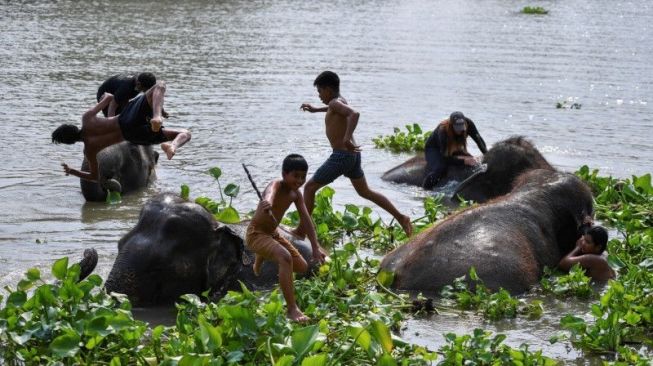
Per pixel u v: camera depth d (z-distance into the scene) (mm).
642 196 24266
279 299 15430
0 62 44156
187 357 13062
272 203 16391
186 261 16891
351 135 20422
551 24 68438
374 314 15656
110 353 14141
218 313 14523
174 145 18500
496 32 62875
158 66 44688
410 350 14562
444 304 17281
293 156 16828
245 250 18609
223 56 48344
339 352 14125
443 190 26406
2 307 16375
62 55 46719
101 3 70438
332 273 17859
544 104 38719
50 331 14320
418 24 66500
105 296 15781
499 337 14570
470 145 32000
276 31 59250
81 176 20328
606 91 42000
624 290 16781
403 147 31375
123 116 19703
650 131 34250
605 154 30578
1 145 29359
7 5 66875
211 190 25234
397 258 18797
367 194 21172
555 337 15211
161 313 16656
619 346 15234
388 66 46875
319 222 21875
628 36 61938
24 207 23469
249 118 34281
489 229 18891
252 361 13531
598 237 19188
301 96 38625
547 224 19969
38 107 34719
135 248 16844
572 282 18078
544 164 24953
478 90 41344
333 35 58438
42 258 19375
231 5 73188
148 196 25000
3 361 14203
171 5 71125
